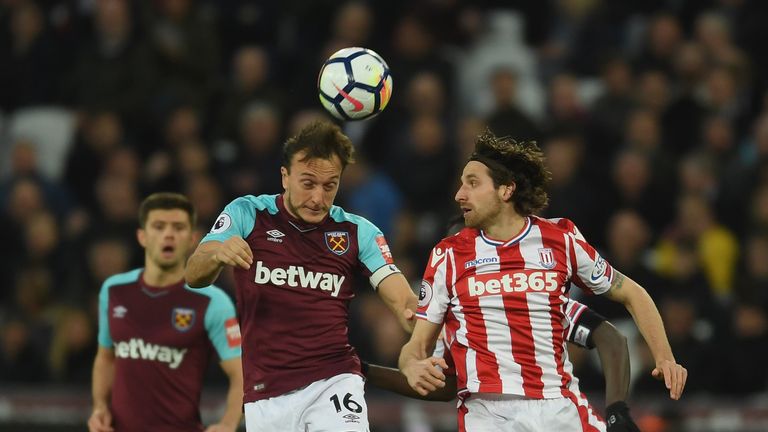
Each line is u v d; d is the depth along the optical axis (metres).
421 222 39.53
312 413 21.44
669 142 43.88
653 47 46.03
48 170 45.59
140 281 25.00
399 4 46.22
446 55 45.50
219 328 24.66
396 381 22.44
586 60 47.12
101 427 24.88
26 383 36.38
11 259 41.28
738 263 39.25
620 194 40.94
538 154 21.39
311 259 21.67
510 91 41.59
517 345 20.64
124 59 44.41
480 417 20.86
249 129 40.94
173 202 24.92
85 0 47.38
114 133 43.38
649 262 38.16
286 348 21.55
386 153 42.56
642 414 31.69
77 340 36.06
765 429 31.52
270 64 45.75
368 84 22.02
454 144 41.38
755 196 40.75
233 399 24.56
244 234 21.62
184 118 42.41
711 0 49.28
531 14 49.00
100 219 40.25
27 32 47.50
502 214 21.11
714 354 35.44
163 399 24.70
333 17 46.28
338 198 38.72
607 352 21.17
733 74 45.00
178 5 45.16
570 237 21.05
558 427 20.53
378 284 22.14
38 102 47.00
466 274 20.98
